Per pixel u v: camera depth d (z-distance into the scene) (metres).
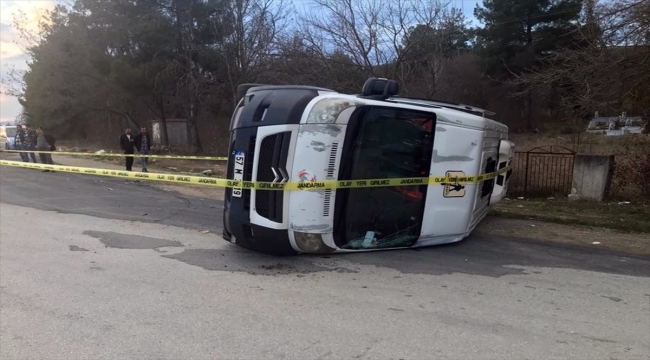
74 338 3.61
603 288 4.74
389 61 16.41
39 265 5.42
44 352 3.40
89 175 14.45
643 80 9.24
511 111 39.56
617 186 10.55
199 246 6.23
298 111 5.20
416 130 5.56
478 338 3.58
